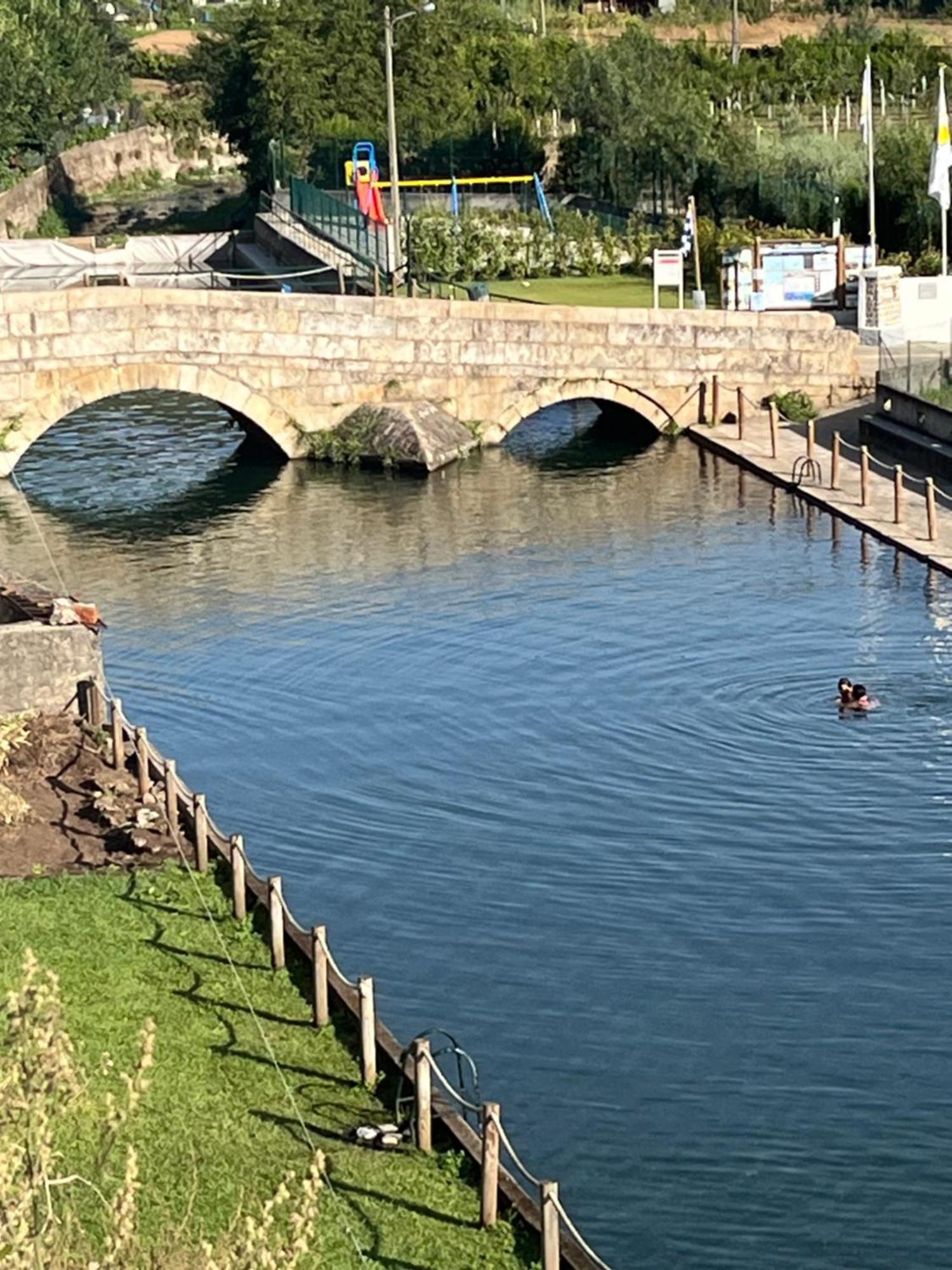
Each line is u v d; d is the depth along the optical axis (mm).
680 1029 29453
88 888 32094
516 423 71500
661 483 65062
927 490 55000
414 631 49156
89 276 88000
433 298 75750
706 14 146250
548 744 41031
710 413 72250
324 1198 23984
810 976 31078
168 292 66875
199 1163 24516
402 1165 24781
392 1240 23312
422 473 67812
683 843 36062
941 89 76250
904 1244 24484
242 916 31188
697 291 78375
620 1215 25062
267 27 111750
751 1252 24359
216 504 64062
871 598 50344
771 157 97625
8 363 65250
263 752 41219
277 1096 26188
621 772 39375
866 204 91188
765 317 72125
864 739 40688
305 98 109000
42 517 62656
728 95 119750
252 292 70938
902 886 34094
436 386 70562
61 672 39156
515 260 90438
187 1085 26281
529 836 36500
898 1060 28547
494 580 53656
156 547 58562
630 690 44125
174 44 159125
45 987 19297
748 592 51281
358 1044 27609
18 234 113188
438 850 36031
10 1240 17859
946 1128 26828
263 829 37188
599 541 57594
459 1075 28125
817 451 67000
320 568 55656
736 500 62250
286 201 102812
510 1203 24109
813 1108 27359
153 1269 19938
